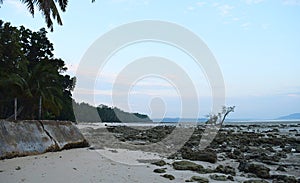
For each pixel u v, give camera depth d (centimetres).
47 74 2883
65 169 852
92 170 859
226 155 1534
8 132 1090
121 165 990
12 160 985
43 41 4012
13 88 2648
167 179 802
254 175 966
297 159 1469
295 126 6531
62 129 1405
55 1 1452
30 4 1342
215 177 870
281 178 936
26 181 702
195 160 1292
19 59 3155
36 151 1138
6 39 3012
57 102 3012
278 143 2286
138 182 747
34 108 2906
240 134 3212
